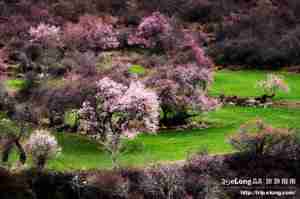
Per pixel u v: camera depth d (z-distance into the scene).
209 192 33.59
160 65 67.06
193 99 48.31
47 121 47.03
